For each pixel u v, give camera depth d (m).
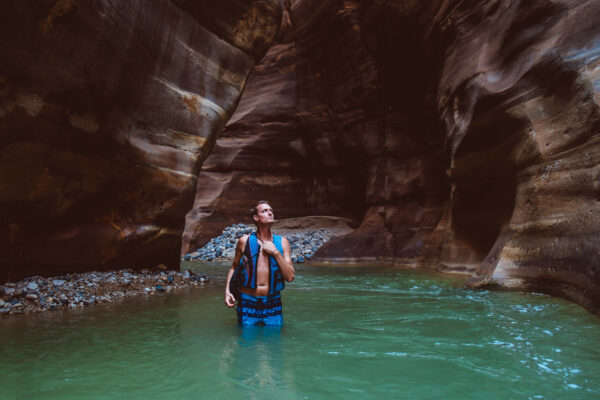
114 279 5.56
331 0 13.56
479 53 6.86
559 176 4.58
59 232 5.16
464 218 7.79
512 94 5.55
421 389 1.79
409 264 10.43
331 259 12.27
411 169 12.24
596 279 3.48
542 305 3.86
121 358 2.34
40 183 4.70
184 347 2.57
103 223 5.76
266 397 1.72
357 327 3.12
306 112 16.03
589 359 2.18
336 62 14.50
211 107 7.13
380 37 12.12
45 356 2.39
